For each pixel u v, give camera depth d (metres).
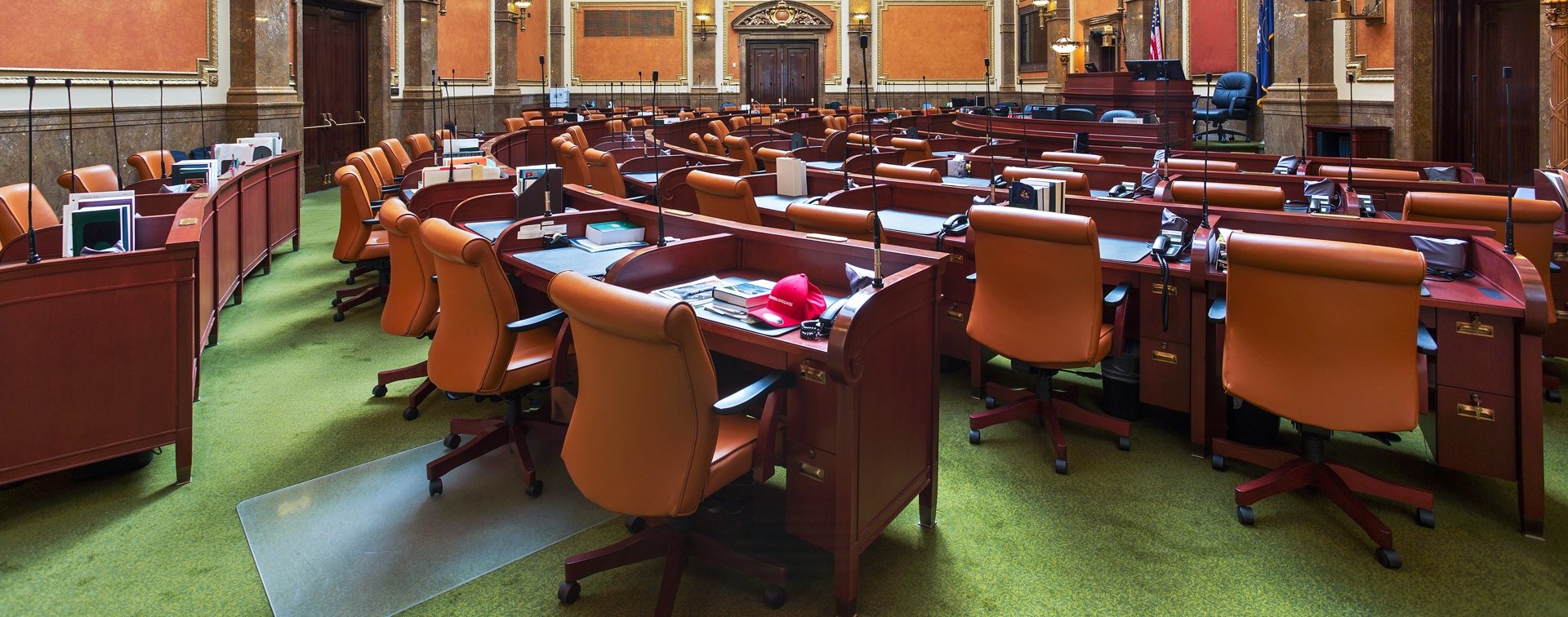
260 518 2.54
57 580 2.23
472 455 2.79
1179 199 3.81
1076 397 3.35
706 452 1.85
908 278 2.13
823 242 2.57
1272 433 2.90
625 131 10.10
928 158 7.17
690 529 2.21
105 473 2.80
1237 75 10.41
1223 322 2.66
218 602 2.14
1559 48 5.39
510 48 15.76
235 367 3.93
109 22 6.50
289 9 8.62
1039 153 7.55
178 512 2.58
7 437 2.51
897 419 2.21
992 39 17.92
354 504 2.63
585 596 2.17
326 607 2.11
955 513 2.59
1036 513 2.59
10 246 3.04
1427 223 2.89
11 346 2.49
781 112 14.62
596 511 2.60
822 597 2.17
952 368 3.94
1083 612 2.10
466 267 2.53
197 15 7.49
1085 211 3.72
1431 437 2.62
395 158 7.60
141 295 2.67
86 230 2.82
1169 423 3.29
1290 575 2.25
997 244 2.86
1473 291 2.52
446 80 13.88
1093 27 14.10
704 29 18.09
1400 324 2.19
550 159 9.75
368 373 3.88
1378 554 2.30
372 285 5.36
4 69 5.62
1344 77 8.56
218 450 3.02
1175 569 2.28
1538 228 3.30
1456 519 2.51
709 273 2.77
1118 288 2.97
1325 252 2.21
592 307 1.84
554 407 3.14
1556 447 3.00
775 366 2.12
